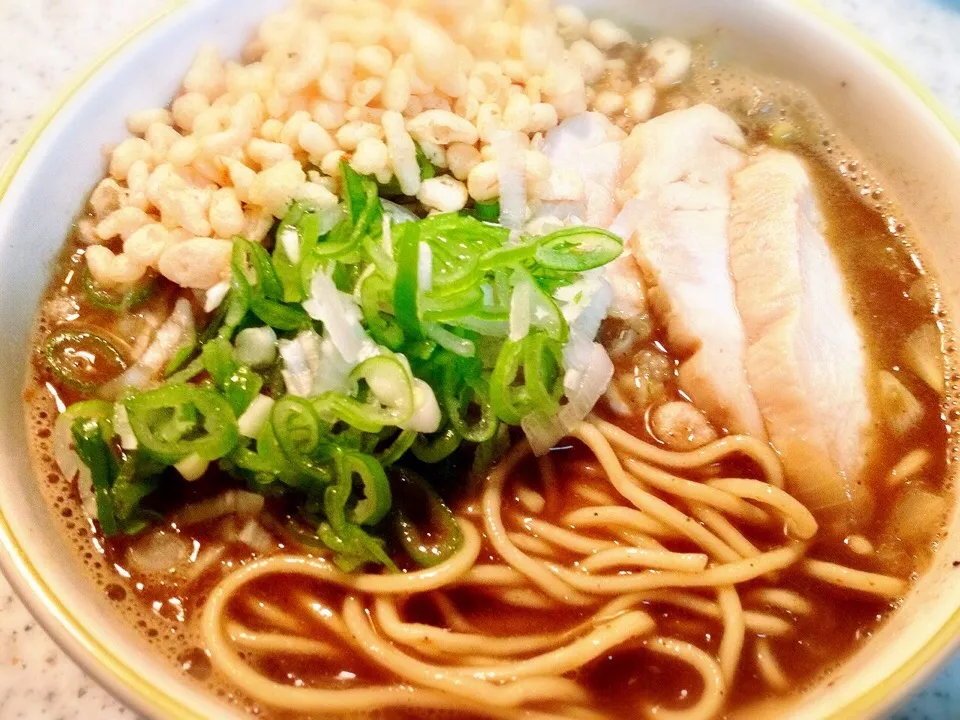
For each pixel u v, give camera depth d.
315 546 0.15
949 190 0.17
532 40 0.18
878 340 0.17
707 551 0.16
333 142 0.17
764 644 0.15
